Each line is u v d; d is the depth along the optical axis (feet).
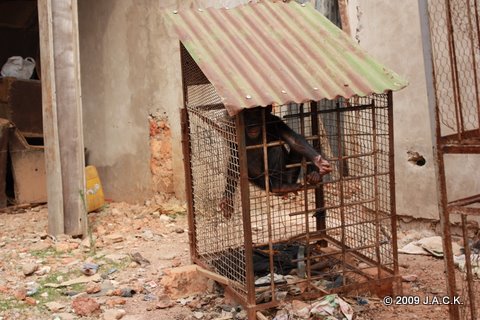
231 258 16.26
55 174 23.31
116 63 30.91
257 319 13.94
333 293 14.70
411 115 20.88
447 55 19.20
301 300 14.73
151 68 29.07
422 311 14.73
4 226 26.00
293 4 17.28
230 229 17.75
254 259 16.96
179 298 16.38
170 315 15.26
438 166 12.15
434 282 16.78
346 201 18.39
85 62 33.06
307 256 15.05
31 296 16.88
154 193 29.60
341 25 24.08
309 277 15.05
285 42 15.40
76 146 23.52
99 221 26.30
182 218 26.43
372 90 13.82
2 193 29.30
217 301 16.01
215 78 13.56
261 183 15.28
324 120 19.70
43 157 30.55
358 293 15.64
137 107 30.04
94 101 32.68
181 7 27.66
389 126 14.78
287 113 22.44
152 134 29.45
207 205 16.99
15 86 31.68
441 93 19.49
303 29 16.01
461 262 17.56
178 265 19.51
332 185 18.66
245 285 14.82
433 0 19.36
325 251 17.60
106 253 21.12
